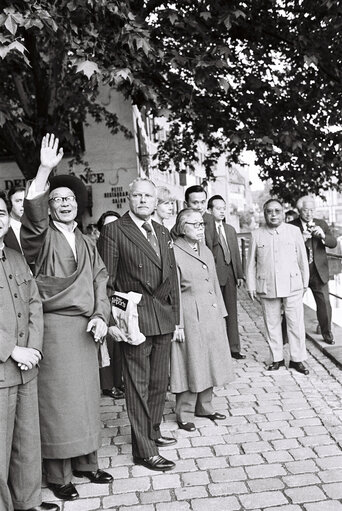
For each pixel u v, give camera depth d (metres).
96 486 3.74
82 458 3.81
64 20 5.40
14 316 3.22
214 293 4.85
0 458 3.07
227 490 3.61
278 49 8.68
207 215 6.75
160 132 16.78
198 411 4.94
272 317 6.38
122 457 4.22
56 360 3.55
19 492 3.35
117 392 5.77
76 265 3.67
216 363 4.75
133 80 6.11
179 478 3.81
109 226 4.09
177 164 14.05
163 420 4.94
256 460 4.05
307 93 9.16
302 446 4.26
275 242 6.26
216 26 7.16
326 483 3.65
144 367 4.02
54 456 3.55
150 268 4.01
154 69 7.15
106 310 3.71
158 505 3.46
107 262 4.00
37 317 3.36
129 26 5.68
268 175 11.21
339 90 8.95
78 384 3.59
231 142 8.71
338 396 5.41
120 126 13.26
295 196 11.47
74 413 3.58
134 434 4.02
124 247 4.00
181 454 4.20
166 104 7.29
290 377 6.09
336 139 9.27
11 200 5.02
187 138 13.42
